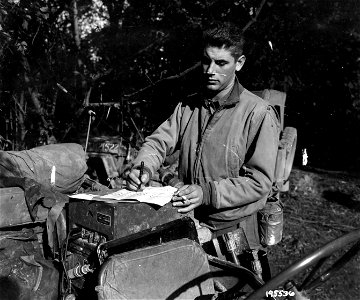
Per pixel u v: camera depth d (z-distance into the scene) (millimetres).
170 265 2109
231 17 6645
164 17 6875
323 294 3836
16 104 5230
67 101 5848
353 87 9070
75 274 2291
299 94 9195
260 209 2607
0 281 2455
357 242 1955
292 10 7496
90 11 6758
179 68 6871
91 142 5207
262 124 2469
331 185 7121
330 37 8273
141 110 6785
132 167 2645
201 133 2611
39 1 4680
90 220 2295
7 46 4668
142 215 2250
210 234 2568
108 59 6445
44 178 3191
